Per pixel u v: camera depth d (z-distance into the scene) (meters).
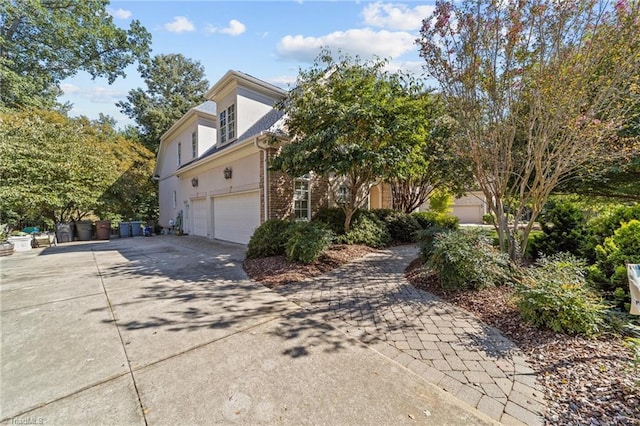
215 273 6.49
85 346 3.15
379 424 2.00
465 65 5.06
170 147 17.73
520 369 2.67
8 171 11.39
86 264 7.77
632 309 2.66
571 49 4.21
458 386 2.43
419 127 7.21
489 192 5.59
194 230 14.69
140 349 3.07
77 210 14.62
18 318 3.96
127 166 17.02
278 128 9.24
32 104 16.64
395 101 6.91
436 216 12.90
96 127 18.30
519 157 5.68
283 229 7.78
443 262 4.88
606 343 2.92
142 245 11.64
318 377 2.55
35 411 2.15
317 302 4.53
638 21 3.75
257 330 3.53
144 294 5.00
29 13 15.52
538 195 5.02
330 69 7.64
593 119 4.38
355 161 6.82
